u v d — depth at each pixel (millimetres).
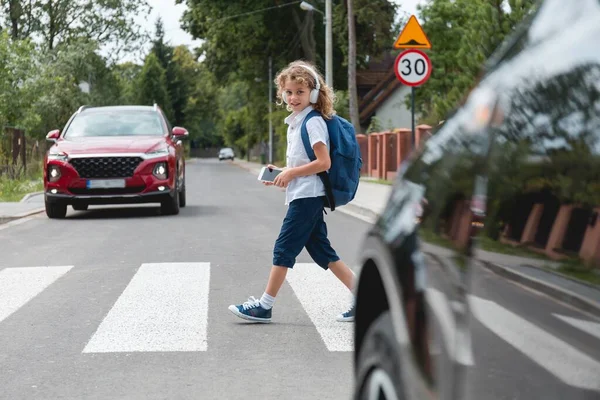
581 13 2568
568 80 2488
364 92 88812
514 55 2928
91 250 14609
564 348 2291
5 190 30625
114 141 21328
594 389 2174
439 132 3484
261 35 68875
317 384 6484
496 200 2719
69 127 22500
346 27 62562
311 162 8172
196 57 73625
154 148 21219
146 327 8477
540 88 2629
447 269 2941
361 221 20672
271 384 6496
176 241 15820
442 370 2877
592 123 2344
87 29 81500
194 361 7191
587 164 2320
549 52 2650
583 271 2254
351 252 14320
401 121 81438
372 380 3637
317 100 8258
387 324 3520
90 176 20703
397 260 3369
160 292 10406
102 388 6402
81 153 20703
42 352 7531
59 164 20703
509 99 2812
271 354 7422
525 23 2980
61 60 72000
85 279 11500
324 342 7852
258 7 66625
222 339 7980
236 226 18734
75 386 6457
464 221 2908
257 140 102875
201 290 10531
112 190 20719
